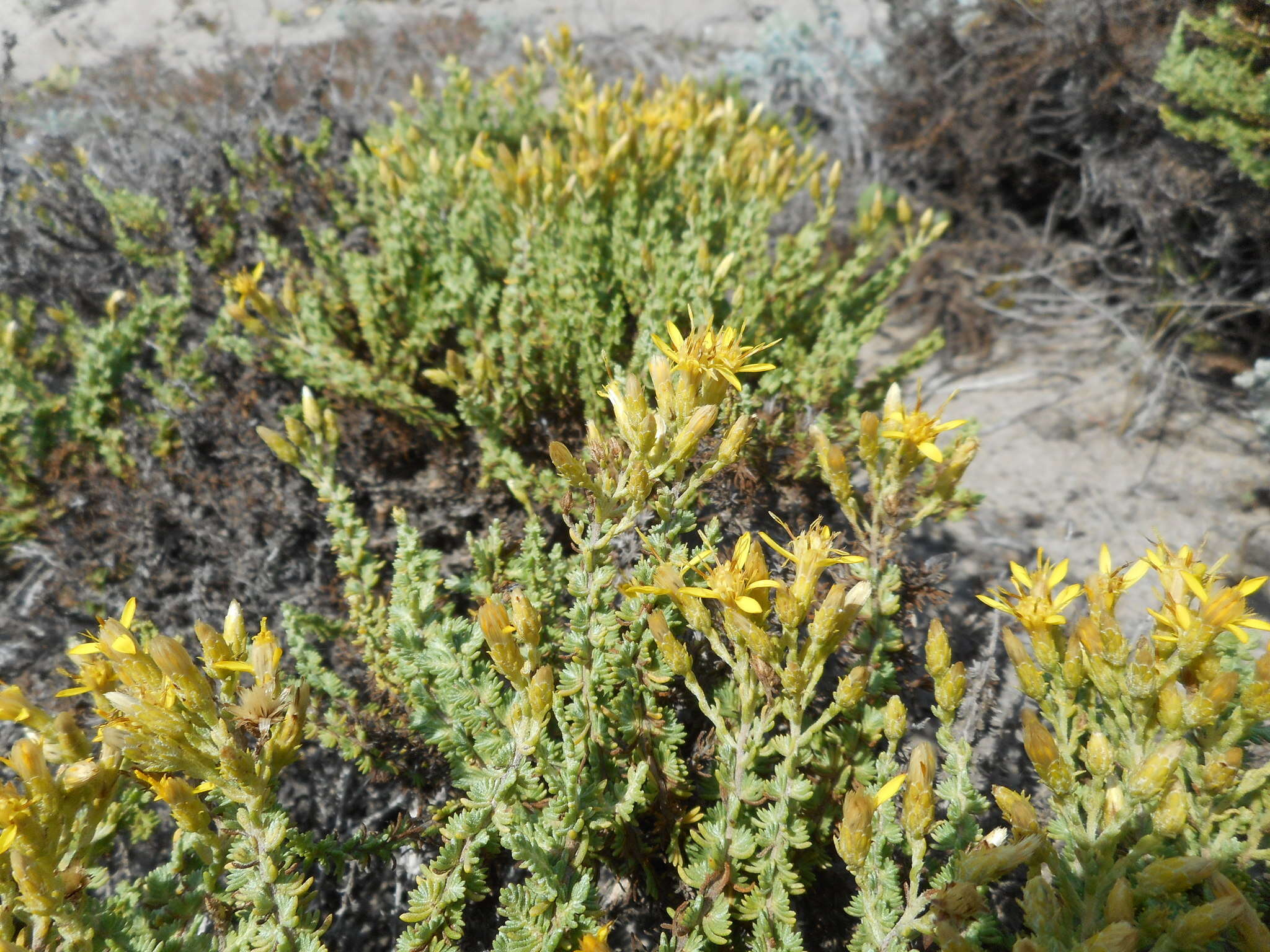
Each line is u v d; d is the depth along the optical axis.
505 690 2.21
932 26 6.03
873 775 2.01
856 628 2.37
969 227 6.25
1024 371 5.09
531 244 3.58
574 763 1.75
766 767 2.06
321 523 3.28
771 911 1.68
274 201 4.87
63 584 3.24
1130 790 1.50
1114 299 5.50
